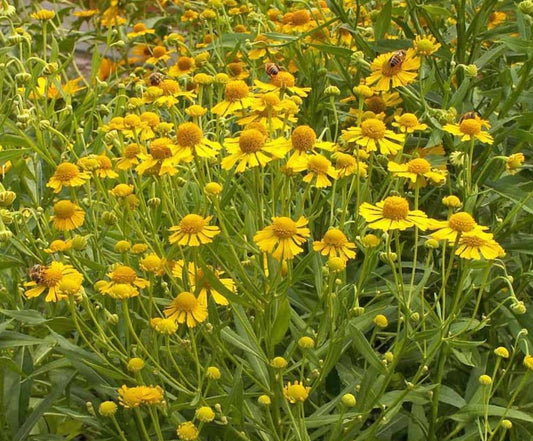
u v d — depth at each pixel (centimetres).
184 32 196
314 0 147
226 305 103
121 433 93
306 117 130
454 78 130
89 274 109
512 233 116
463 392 113
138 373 93
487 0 122
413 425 106
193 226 93
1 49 118
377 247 103
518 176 114
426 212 123
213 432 100
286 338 110
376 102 123
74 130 123
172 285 107
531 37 114
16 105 123
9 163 119
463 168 107
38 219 111
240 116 107
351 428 96
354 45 135
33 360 105
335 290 102
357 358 112
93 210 107
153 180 105
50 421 110
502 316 112
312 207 105
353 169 101
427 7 123
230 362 109
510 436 108
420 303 105
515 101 116
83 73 219
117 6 195
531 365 95
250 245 100
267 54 130
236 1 156
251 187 103
